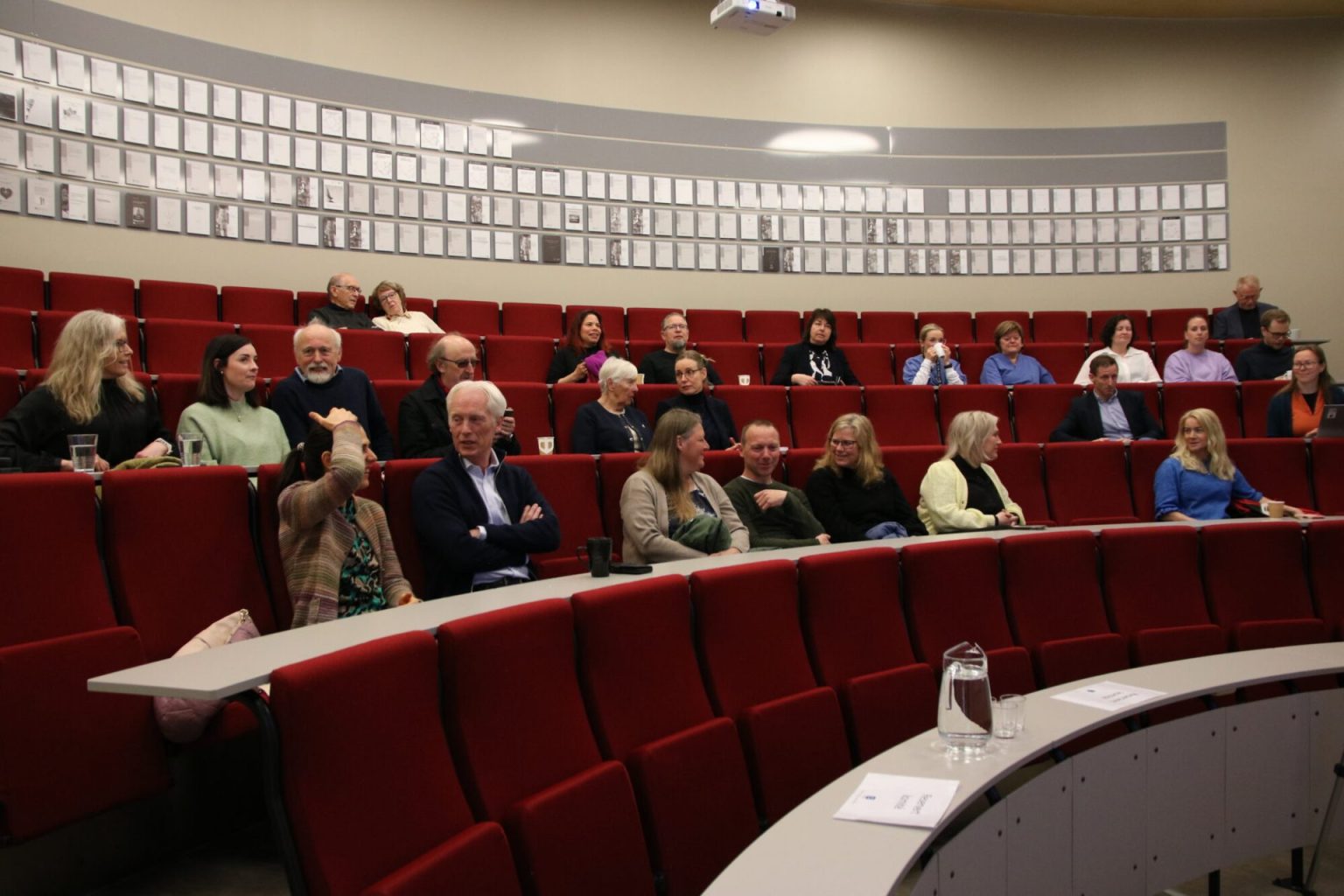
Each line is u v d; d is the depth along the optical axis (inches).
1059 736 54.8
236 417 90.9
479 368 143.7
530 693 53.9
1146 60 217.5
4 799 52.3
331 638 50.9
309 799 41.5
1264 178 217.6
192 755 64.9
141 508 64.5
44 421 81.2
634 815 54.5
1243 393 148.6
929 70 216.8
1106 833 59.1
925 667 75.9
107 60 148.8
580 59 194.7
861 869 39.1
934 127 215.8
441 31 182.4
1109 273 216.8
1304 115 218.1
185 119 156.0
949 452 113.6
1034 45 217.8
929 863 44.4
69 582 59.8
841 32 213.3
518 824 48.4
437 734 48.7
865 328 191.9
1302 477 122.6
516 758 51.9
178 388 101.0
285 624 71.2
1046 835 54.6
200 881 59.9
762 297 205.3
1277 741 69.2
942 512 108.3
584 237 192.5
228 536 69.1
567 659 57.0
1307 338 215.9
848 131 211.8
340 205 170.7
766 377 170.1
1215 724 66.3
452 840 45.2
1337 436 125.7
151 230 152.3
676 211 200.1
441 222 180.1
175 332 123.9
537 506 82.4
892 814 44.1
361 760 44.2
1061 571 88.7
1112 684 64.8
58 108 143.9
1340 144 217.5
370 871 42.9
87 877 57.6
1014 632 85.5
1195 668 69.2
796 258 207.3
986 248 215.5
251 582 69.6
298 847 41.1
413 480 82.0
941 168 215.0
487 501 81.7
